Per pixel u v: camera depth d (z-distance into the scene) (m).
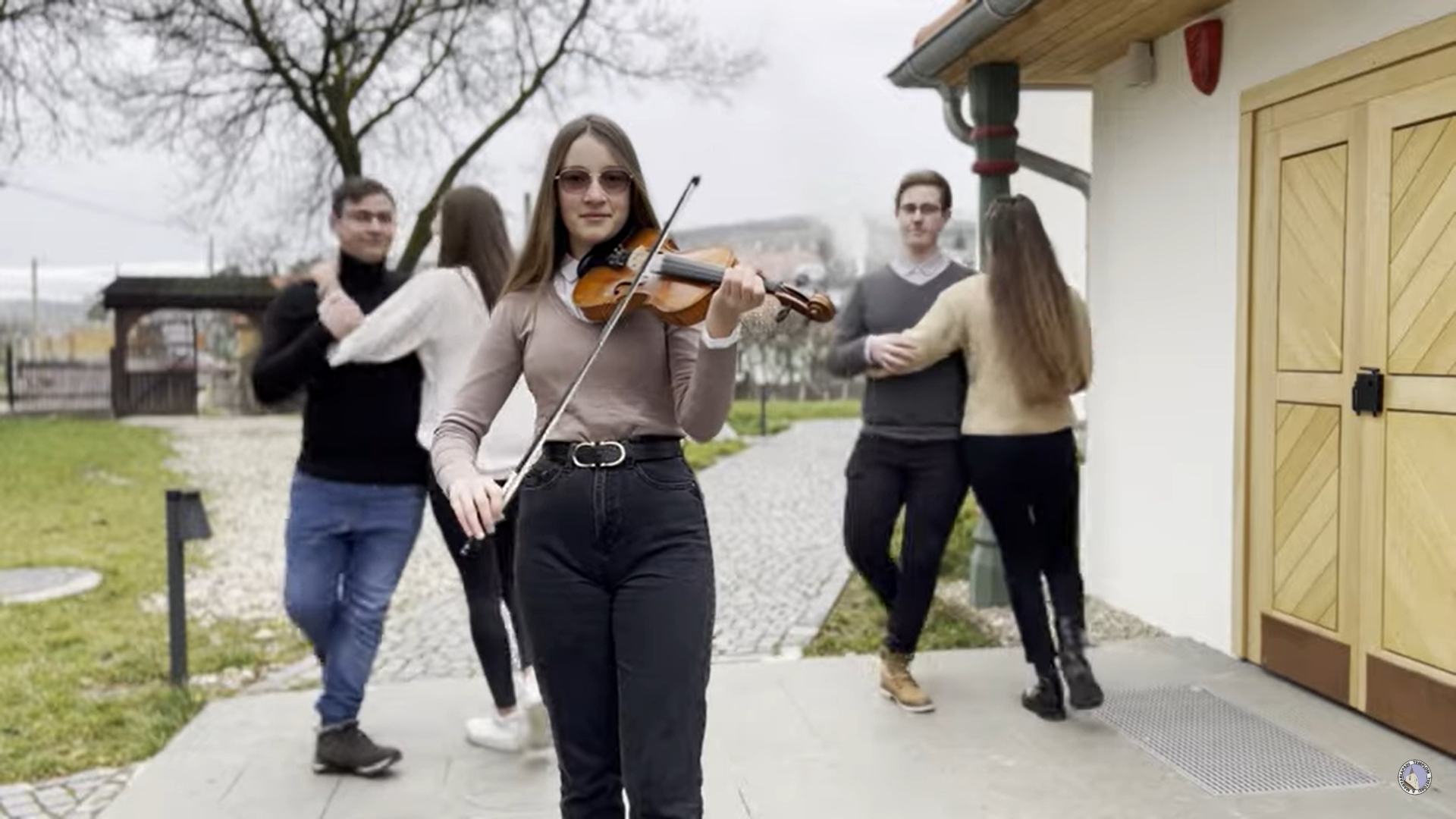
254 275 23.58
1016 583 3.79
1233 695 3.96
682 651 2.08
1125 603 5.19
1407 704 3.50
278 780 3.48
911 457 3.81
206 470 13.30
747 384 25.05
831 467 13.38
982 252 3.69
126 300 22.94
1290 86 3.97
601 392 2.18
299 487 3.43
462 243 3.41
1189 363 4.65
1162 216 4.83
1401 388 3.48
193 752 3.73
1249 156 4.22
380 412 3.38
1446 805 3.06
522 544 2.19
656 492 2.14
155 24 13.99
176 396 23.39
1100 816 3.07
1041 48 4.87
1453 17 3.24
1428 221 3.37
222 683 4.76
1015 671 4.35
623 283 2.20
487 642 3.59
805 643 5.14
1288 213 4.02
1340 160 3.74
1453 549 3.30
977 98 5.11
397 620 5.90
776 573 6.97
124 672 4.89
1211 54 4.37
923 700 3.90
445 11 14.48
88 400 23.80
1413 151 3.42
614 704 2.17
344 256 3.50
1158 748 3.51
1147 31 4.65
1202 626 4.61
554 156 2.27
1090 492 5.47
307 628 3.45
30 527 8.96
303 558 3.42
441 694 4.30
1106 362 5.30
